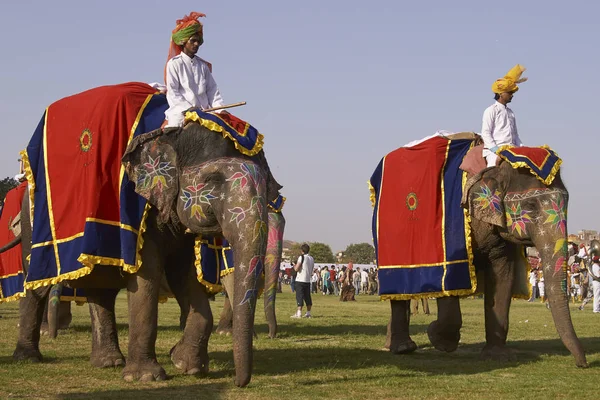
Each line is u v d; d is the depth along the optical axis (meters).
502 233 9.77
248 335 6.53
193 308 8.07
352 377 7.94
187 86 8.02
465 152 10.45
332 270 48.31
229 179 6.93
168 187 7.34
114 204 7.71
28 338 9.22
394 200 10.85
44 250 8.10
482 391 7.14
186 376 7.78
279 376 7.94
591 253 23.70
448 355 10.39
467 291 9.98
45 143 8.34
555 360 9.66
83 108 8.10
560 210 9.34
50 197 8.13
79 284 8.30
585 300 25.84
